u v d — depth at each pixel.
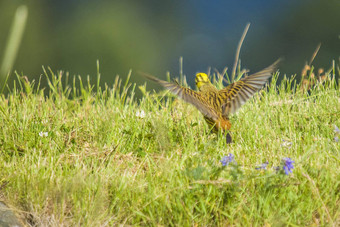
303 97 12.79
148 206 8.46
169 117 11.98
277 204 8.20
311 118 11.58
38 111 12.19
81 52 36.06
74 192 8.72
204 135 10.99
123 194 8.84
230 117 11.80
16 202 8.96
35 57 35.41
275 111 12.12
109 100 13.02
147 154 9.85
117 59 36.44
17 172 9.34
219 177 8.66
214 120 10.32
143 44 38.72
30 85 13.41
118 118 11.78
